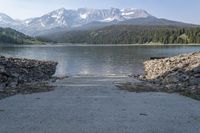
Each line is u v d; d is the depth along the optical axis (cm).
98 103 2011
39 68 5625
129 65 7538
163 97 2291
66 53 14512
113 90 2755
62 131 1322
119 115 1627
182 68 4331
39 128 1366
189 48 18150
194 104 1962
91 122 1475
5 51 16450
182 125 1416
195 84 3025
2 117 1581
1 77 3378
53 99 2192
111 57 10931
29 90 2725
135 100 2139
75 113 1683
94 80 4031
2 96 2347
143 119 1533
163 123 1452
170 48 18900
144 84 3369
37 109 1802
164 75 4272
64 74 5594
